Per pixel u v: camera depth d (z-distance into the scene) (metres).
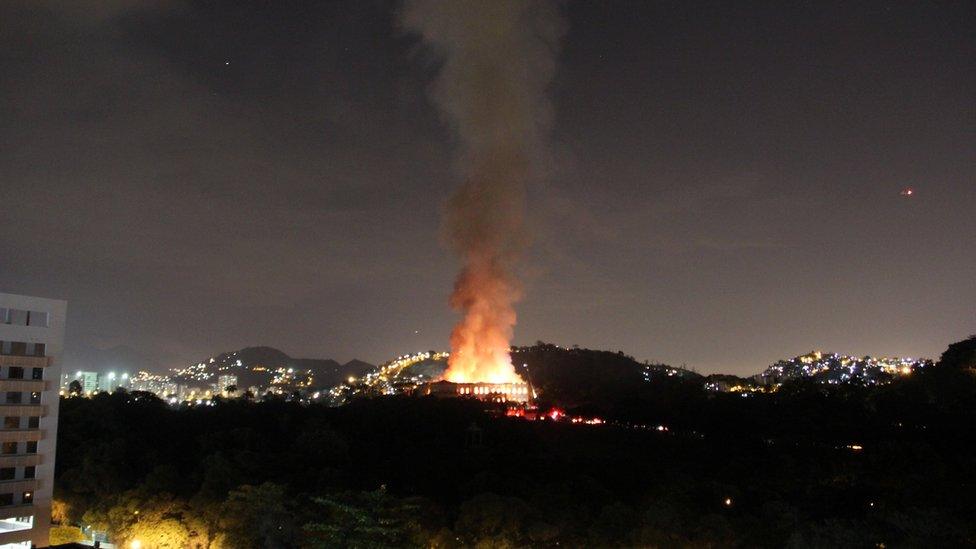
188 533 136.88
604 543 120.50
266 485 132.62
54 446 140.12
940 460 155.12
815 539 108.50
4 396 133.75
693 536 119.50
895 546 105.81
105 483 156.38
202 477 157.75
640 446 195.12
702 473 166.50
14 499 132.38
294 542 126.75
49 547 137.25
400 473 162.88
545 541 122.38
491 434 195.25
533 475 160.62
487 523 123.50
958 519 111.38
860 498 138.25
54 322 142.12
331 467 163.62
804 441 191.50
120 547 140.50
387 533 105.62
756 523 124.31
